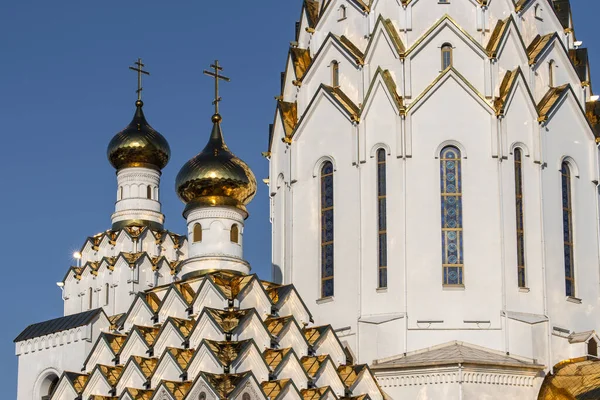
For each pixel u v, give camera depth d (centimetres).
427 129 6775
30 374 7362
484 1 6975
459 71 6862
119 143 8338
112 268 7931
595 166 7150
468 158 6744
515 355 6488
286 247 7125
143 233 8056
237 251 6756
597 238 7088
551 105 6962
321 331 6388
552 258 6819
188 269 6700
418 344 6538
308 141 7125
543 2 7288
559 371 6544
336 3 7288
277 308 6394
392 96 6806
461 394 6206
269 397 5775
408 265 6638
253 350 5919
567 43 7356
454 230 6688
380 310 6656
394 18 7031
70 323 7275
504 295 6581
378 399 6294
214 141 6956
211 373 5747
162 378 6041
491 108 6769
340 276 6825
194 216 6769
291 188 7138
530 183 6819
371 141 6850
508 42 6975
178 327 6188
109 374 6297
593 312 6969
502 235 6656
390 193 6750
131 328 6475
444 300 6588
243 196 6875
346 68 7106
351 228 6838
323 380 6144
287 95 7425
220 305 6209
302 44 7506
